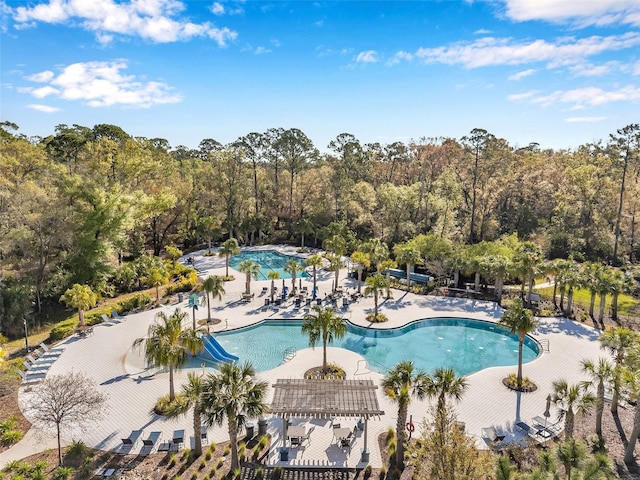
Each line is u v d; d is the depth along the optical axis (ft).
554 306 143.84
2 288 125.49
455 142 260.83
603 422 78.69
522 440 72.69
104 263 155.63
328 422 78.38
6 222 134.92
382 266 165.99
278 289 164.76
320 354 108.99
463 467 48.73
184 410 67.67
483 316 136.46
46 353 105.19
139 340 84.74
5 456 67.72
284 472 65.26
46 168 174.29
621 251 207.72
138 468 64.85
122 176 191.83
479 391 90.02
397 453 66.28
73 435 73.31
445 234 197.16
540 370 99.30
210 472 63.72
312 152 270.87
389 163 293.84
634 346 75.25
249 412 60.34
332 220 253.44
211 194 248.11
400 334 127.34
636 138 195.52
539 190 238.89
